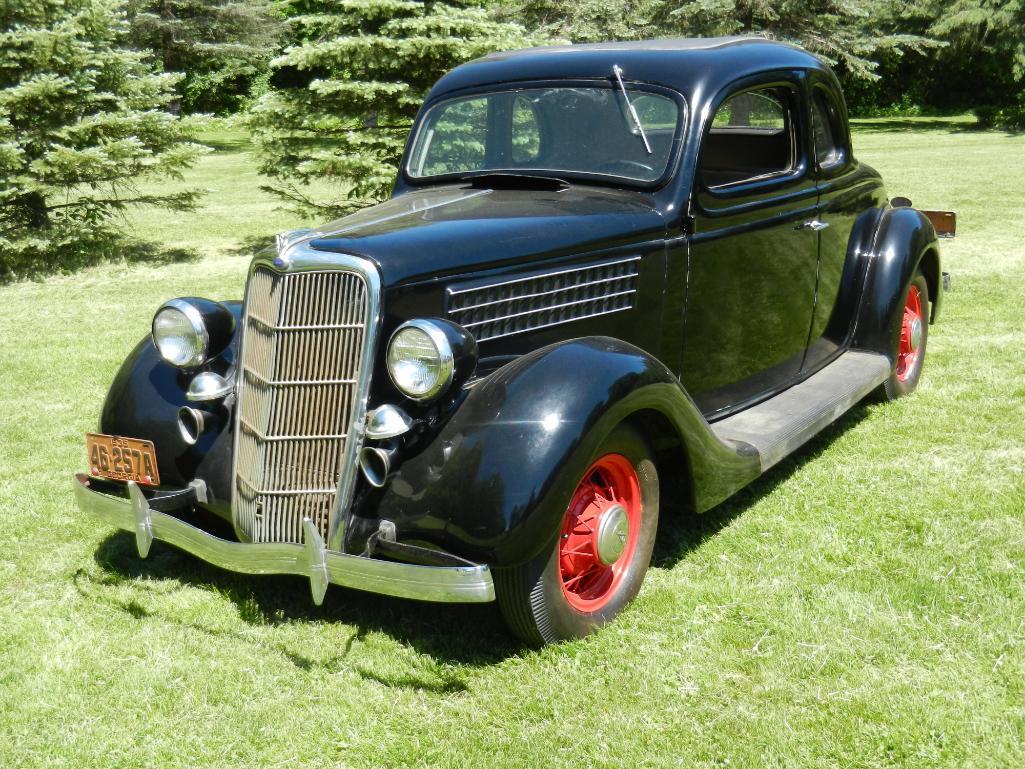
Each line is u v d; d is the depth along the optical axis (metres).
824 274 4.74
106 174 10.05
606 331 3.57
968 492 4.13
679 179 3.74
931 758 2.46
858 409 5.30
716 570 3.54
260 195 16.83
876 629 3.07
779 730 2.59
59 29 9.84
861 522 3.89
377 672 2.97
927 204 13.04
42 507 4.29
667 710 2.71
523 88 4.08
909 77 36.81
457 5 11.11
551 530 2.73
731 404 4.24
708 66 3.89
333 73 10.55
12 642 3.18
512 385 2.85
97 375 6.41
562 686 2.85
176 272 10.27
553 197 3.69
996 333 6.77
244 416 3.11
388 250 2.94
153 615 3.37
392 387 2.94
